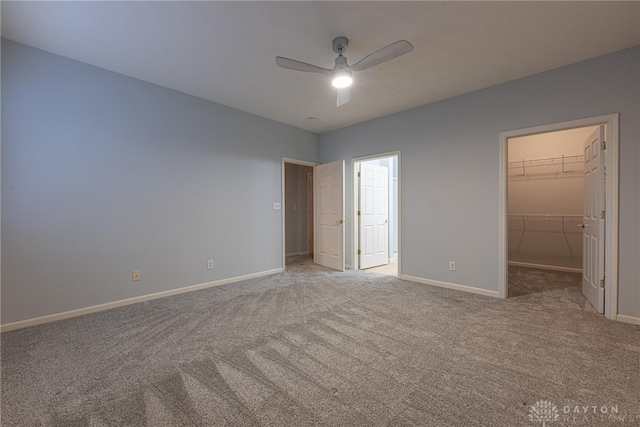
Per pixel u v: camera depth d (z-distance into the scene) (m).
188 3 1.97
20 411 1.48
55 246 2.65
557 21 2.16
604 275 2.72
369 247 5.13
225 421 1.41
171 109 3.42
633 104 2.50
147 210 3.24
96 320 2.65
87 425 1.39
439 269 3.77
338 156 5.06
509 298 3.24
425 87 3.33
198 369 1.86
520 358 1.97
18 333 2.38
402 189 4.13
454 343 2.19
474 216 3.45
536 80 3.00
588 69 2.71
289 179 6.55
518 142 5.17
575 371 1.81
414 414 1.45
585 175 3.25
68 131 2.72
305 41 2.42
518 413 1.45
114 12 2.06
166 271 3.38
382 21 2.16
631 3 1.96
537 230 5.02
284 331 2.42
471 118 3.46
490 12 2.06
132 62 2.80
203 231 3.72
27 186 2.51
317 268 5.01
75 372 1.82
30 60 2.52
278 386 1.68
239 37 2.38
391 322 2.59
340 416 1.44
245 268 4.20
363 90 3.41
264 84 3.28
